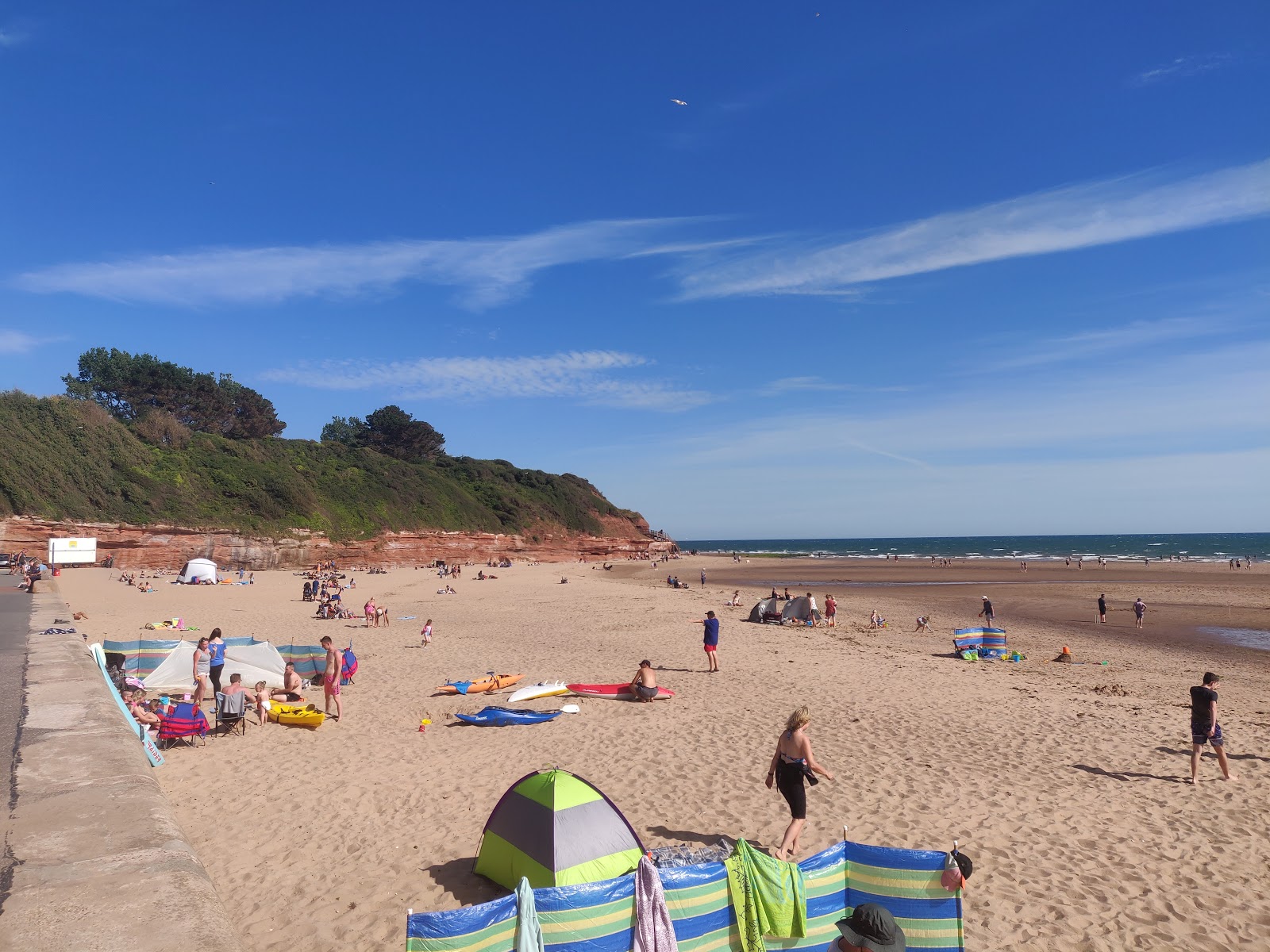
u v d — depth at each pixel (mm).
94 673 12711
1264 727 13906
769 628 29531
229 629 26984
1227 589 53469
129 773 7293
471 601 41719
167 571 59562
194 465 70250
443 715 14383
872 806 9602
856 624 32438
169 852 5414
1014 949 6332
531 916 4906
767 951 5551
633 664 20344
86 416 63969
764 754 11828
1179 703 16094
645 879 5344
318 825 8820
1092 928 6672
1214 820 9234
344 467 87625
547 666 19844
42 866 5113
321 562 72688
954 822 9102
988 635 23250
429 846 8227
